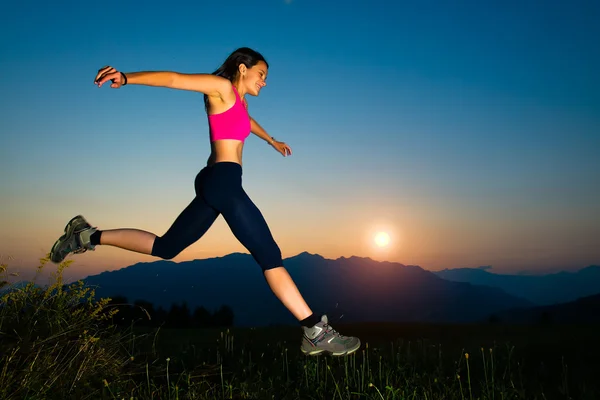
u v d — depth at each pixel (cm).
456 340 512
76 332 306
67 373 267
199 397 294
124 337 351
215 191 279
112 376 297
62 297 313
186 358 402
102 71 225
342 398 309
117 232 312
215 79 274
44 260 309
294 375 372
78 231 312
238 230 280
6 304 292
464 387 334
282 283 281
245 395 305
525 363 399
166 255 310
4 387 234
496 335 539
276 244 287
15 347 260
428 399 305
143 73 241
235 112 285
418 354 434
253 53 306
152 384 303
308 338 283
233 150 288
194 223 296
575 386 326
